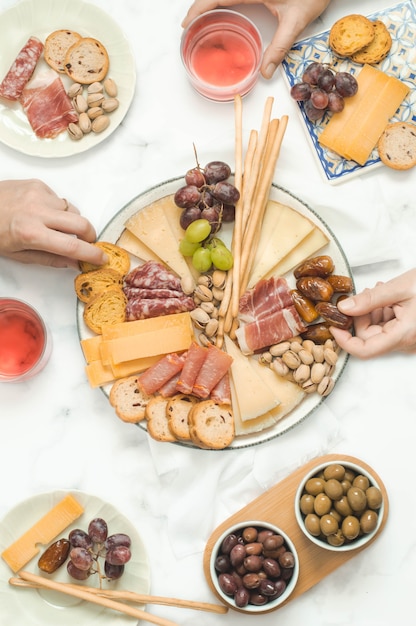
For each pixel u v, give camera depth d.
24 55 1.59
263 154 1.58
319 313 1.50
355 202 1.59
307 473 1.56
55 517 1.53
